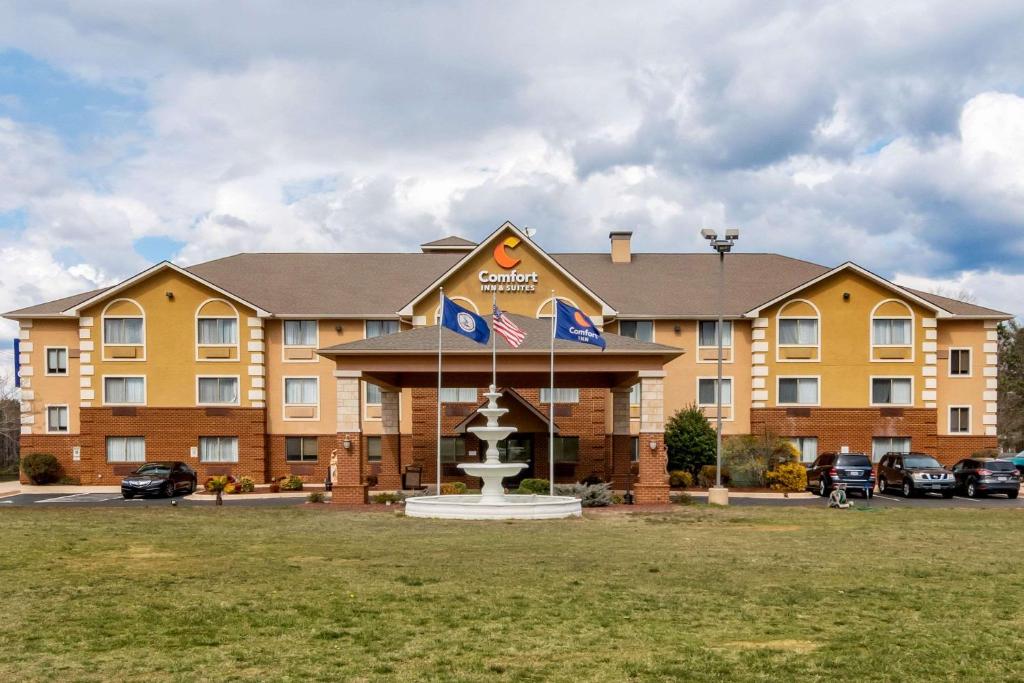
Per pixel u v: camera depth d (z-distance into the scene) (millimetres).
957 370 49906
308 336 50375
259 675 11242
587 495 33625
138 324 49844
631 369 34562
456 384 40250
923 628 13797
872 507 34594
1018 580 17672
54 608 14727
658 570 18438
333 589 16250
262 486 48031
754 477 45156
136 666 11625
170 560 19344
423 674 11320
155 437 49438
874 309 49250
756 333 49281
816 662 11945
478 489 46344
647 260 55688
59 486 48969
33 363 50625
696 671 11539
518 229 47812
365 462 49438
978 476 41156
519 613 14523
